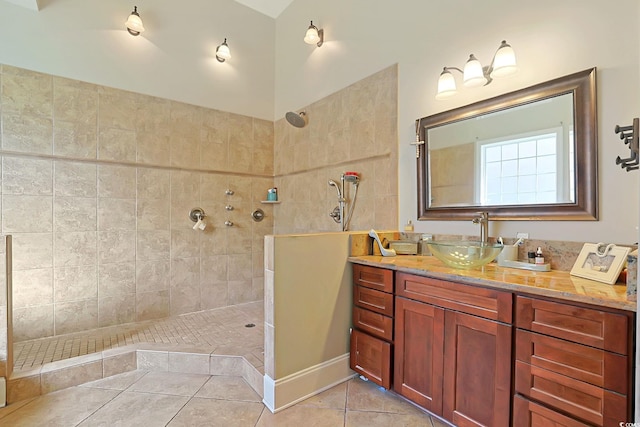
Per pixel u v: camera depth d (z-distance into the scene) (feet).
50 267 8.34
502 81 6.07
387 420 5.61
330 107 9.96
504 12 6.02
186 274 10.51
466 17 6.62
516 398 4.40
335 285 6.83
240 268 11.69
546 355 4.12
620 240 4.67
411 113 7.70
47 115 8.25
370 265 6.57
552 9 5.39
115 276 9.28
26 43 7.99
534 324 4.23
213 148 11.05
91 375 6.95
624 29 4.66
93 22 8.86
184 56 10.43
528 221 5.70
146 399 6.29
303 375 6.29
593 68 4.92
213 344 7.93
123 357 7.36
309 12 10.80
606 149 4.82
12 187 7.86
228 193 11.36
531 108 5.62
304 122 10.92
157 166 9.94
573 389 3.87
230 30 11.40
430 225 7.31
